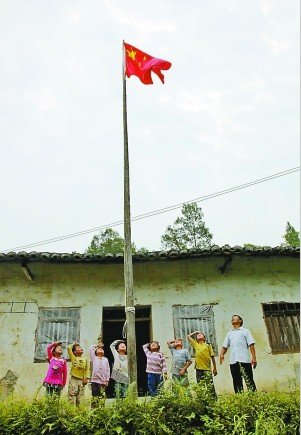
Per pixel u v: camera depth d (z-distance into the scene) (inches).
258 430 160.2
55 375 270.1
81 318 374.3
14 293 377.7
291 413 176.2
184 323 374.9
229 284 394.0
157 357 305.0
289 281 400.5
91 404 187.9
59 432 168.2
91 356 296.2
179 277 394.3
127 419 168.6
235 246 371.9
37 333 364.2
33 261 367.6
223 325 375.9
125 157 305.3
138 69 342.3
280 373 358.3
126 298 254.5
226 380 352.5
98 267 394.9
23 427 167.2
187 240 1152.2
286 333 376.8
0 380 343.0
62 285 386.3
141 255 368.2
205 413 175.3
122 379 293.4
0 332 360.8
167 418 171.9
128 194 291.3
